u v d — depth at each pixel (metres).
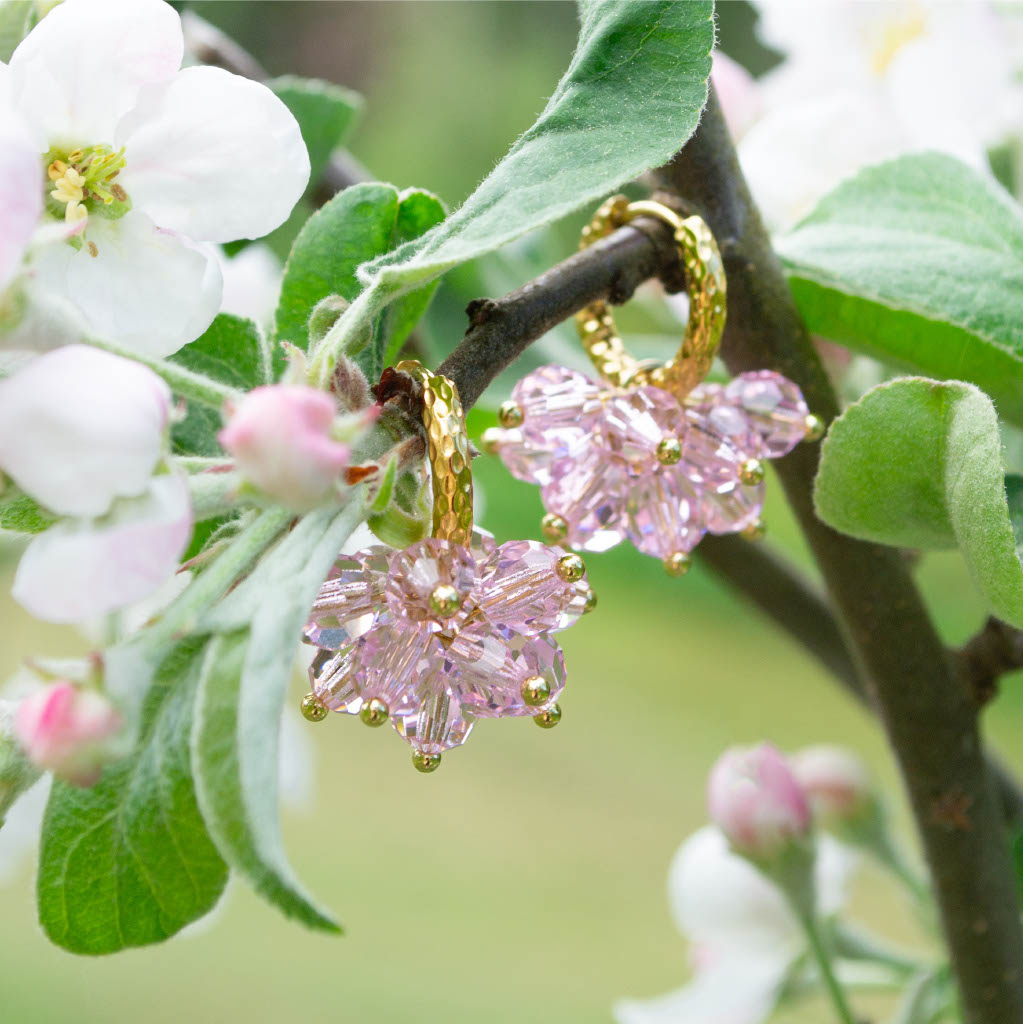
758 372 0.35
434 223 0.34
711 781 0.41
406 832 1.42
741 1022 0.45
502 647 0.32
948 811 0.36
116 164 0.32
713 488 0.35
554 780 1.52
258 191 0.32
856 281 0.35
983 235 0.36
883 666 0.36
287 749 0.49
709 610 1.92
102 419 0.29
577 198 0.31
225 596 0.30
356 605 0.32
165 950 1.27
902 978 0.45
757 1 0.47
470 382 0.33
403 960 1.24
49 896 0.31
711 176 0.35
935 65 0.42
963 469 0.32
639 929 1.29
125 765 0.31
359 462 0.31
